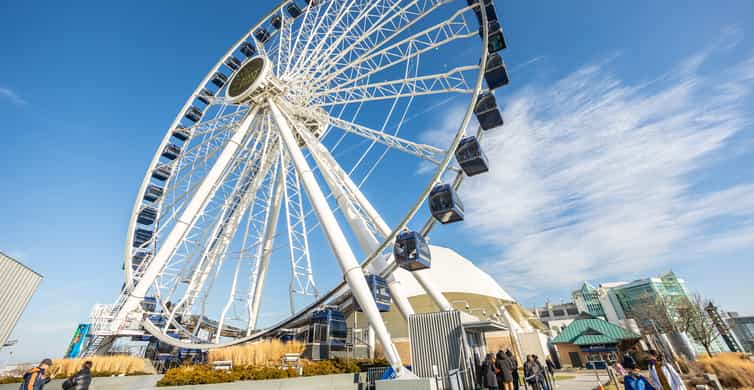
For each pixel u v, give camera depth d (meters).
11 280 23.56
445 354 13.75
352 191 21.28
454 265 47.59
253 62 26.92
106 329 21.88
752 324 73.31
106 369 17.03
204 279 27.56
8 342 22.98
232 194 26.36
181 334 26.64
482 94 17.52
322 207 17.11
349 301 31.83
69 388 9.37
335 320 22.48
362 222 18.59
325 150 22.67
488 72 17.73
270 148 27.05
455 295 41.78
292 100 25.91
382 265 18.31
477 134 18.02
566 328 39.62
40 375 9.99
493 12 17.88
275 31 30.12
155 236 26.70
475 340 16.19
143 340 25.55
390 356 13.50
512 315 42.53
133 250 25.94
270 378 13.72
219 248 27.67
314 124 26.61
